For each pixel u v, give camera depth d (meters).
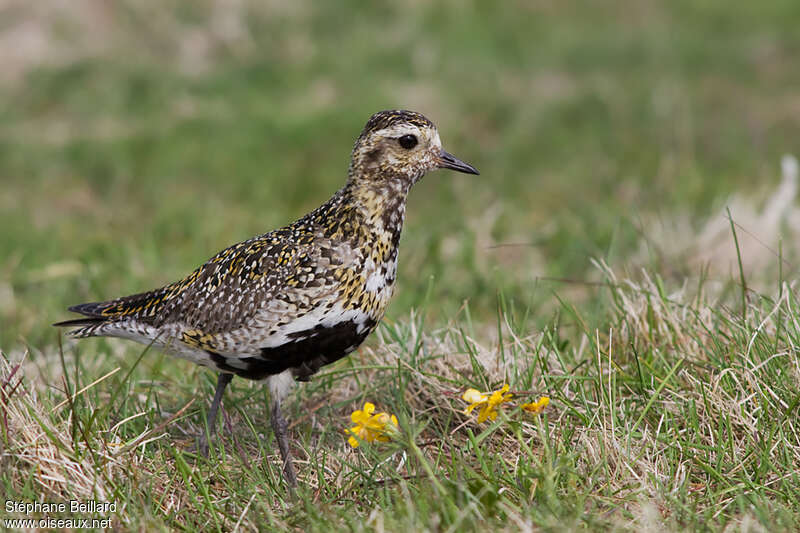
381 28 31.28
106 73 26.69
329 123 23.66
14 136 23.56
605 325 10.37
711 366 9.03
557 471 7.58
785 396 8.31
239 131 23.44
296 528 7.39
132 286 14.09
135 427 9.16
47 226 18.34
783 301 9.47
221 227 17.89
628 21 32.91
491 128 23.97
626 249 14.00
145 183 20.94
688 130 22.81
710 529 6.93
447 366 9.82
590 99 25.30
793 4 33.34
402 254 15.02
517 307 12.82
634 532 6.90
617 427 8.34
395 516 7.16
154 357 11.38
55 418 8.53
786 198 15.13
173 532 7.52
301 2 32.12
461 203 18.86
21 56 27.28
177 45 28.91
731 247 14.09
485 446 8.62
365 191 8.38
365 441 7.91
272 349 8.28
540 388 9.31
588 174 20.45
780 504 7.25
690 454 8.00
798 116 23.67
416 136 8.42
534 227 17.03
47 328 12.93
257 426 9.43
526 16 33.09
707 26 32.00
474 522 6.90
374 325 8.52
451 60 28.94
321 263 8.12
